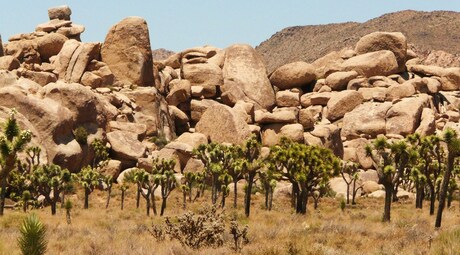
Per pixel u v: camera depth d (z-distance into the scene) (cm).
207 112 9038
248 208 4075
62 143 6538
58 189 4397
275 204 5881
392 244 1950
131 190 6488
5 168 1661
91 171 5303
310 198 6538
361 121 9569
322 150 4456
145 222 3556
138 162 7125
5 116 6297
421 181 5109
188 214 2114
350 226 2630
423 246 1848
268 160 4550
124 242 2064
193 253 1816
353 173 6931
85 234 2475
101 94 8494
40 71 8888
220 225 2073
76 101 7100
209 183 7081
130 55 9494
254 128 9006
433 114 9450
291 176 4341
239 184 7212
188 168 7438
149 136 8550
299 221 3631
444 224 3294
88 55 9194
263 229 2644
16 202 5244
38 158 5722
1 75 7400
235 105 9569
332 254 1717
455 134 2897
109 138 7400
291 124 9012
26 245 1060
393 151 3531
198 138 8425
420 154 4284
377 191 7025
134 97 8931
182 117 9594
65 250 1906
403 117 9350
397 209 5156
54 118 6488
